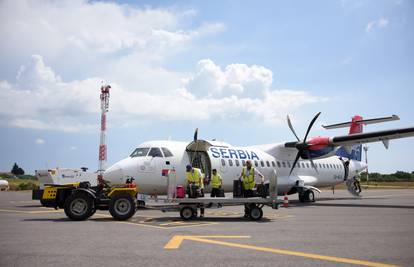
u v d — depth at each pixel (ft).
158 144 55.57
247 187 43.37
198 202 40.55
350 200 84.02
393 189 189.98
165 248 22.85
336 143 71.46
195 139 55.83
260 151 71.72
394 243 25.11
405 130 62.18
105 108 138.82
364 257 20.59
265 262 19.29
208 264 18.76
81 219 38.68
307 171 80.43
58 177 69.00
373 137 66.59
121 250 22.15
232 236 27.89
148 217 43.04
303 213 49.01
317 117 70.38
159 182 53.36
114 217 38.93
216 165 60.39
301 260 19.77
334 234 29.17
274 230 31.42
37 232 29.43
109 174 50.75
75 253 21.20
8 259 19.63
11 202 70.13
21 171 380.78
